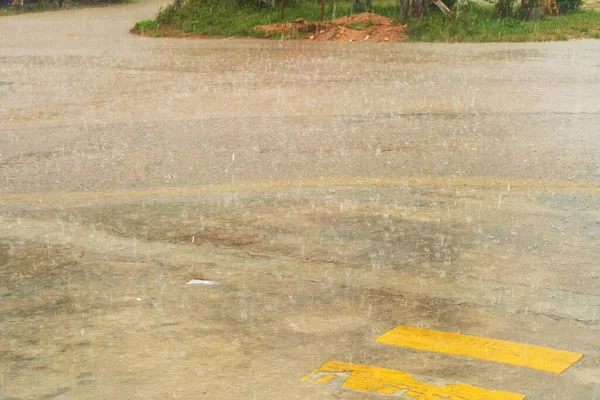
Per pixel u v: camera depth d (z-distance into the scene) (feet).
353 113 39.24
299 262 19.57
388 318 16.14
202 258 20.01
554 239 21.07
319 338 15.19
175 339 15.23
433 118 37.76
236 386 13.29
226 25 88.43
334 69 56.08
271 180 27.66
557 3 94.89
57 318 16.39
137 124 37.55
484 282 18.10
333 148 32.09
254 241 21.26
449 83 48.55
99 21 104.06
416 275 18.57
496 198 25.03
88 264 19.75
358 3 92.73
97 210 24.61
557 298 17.15
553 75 51.49
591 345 14.87
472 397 12.83
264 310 16.60
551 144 32.27
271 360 14.26
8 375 13.89
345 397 12.85
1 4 125.90
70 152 32.35
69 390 13.29
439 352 14.55
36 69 59.16
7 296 17.70
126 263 19.75
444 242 20.93
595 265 19.15
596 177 27.35
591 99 42.42
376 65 58.13
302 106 41.27
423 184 26.81
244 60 62.54
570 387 13.20
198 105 42.11
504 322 15.90
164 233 22.13
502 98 42.91
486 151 31.22
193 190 26.63
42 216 24.09
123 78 53.26
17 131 36.58
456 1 89.30
